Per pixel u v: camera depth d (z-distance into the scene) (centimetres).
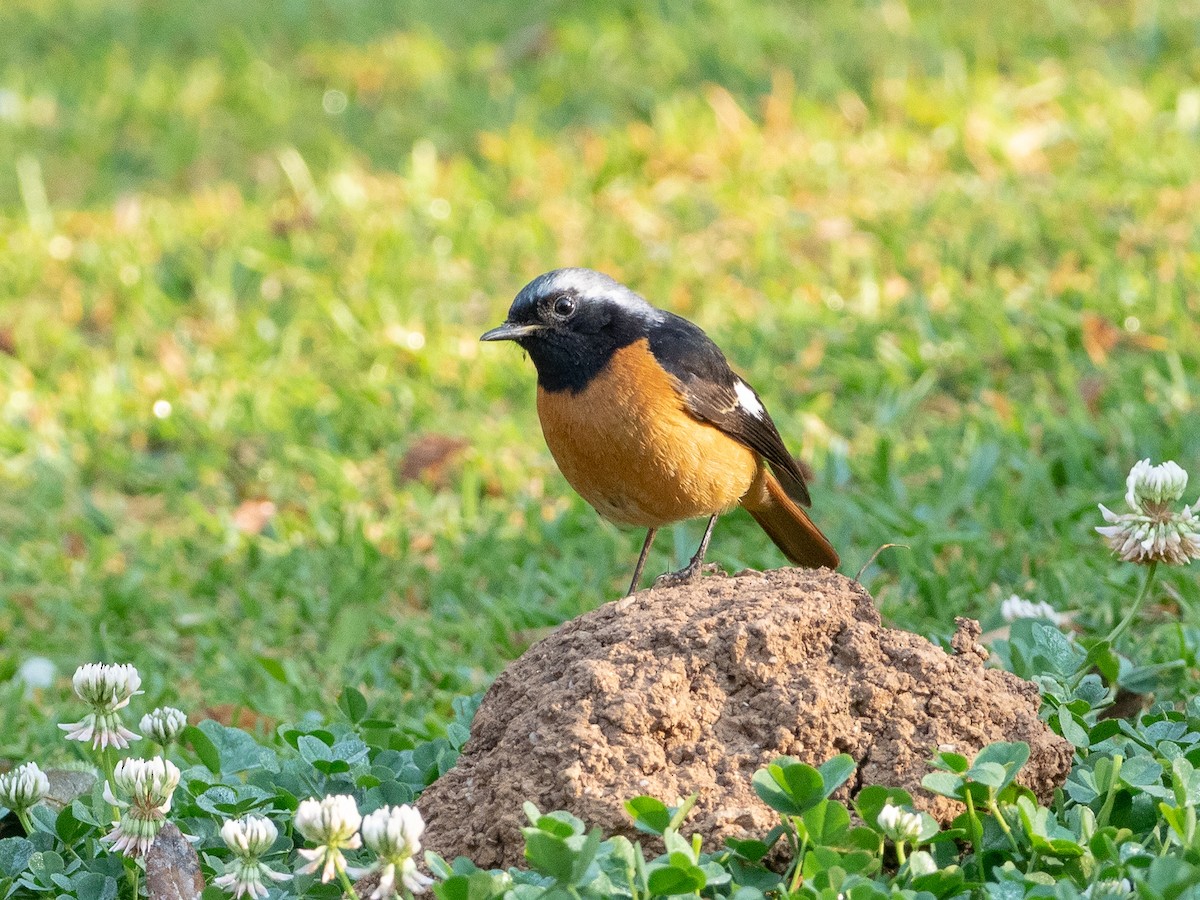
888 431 1262
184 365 1520
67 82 2198
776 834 578
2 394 1490
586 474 887
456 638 1059
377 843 529
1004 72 1856
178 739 888
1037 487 1127
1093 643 763
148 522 1313
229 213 1792
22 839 657
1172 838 575
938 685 625
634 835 583
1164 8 1909
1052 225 1514
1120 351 1305
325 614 1110
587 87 1953
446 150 1911
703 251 1602
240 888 574
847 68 1903
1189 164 1570
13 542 1273
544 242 1644
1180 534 698
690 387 862
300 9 2334
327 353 1509
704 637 638
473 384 1430
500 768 621
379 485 1303
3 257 1731
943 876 554
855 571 1073
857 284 1500
